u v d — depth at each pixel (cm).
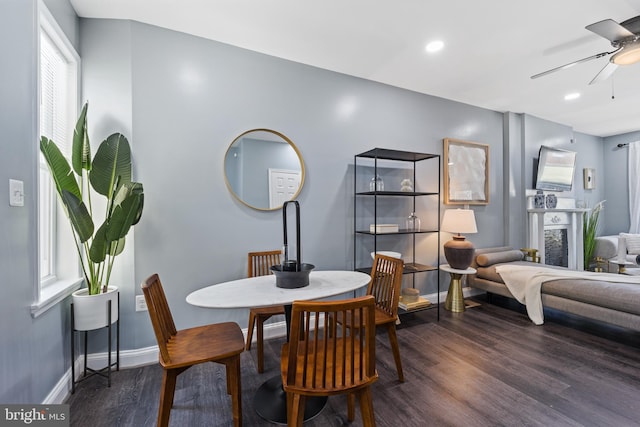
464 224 316
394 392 180
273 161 264
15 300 129
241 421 145
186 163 231
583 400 171
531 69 291
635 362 214
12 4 129
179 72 229
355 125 306
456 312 325
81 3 193
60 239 196
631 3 197
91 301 180
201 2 196
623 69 290
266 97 262
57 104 192
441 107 363
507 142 414
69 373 185
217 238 243
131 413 162
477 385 187
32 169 143
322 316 279
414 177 341
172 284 227
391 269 200
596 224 533
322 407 167
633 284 257
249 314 250
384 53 262
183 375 203
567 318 306
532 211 413
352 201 304
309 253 283
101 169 188
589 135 553
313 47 252
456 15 211
